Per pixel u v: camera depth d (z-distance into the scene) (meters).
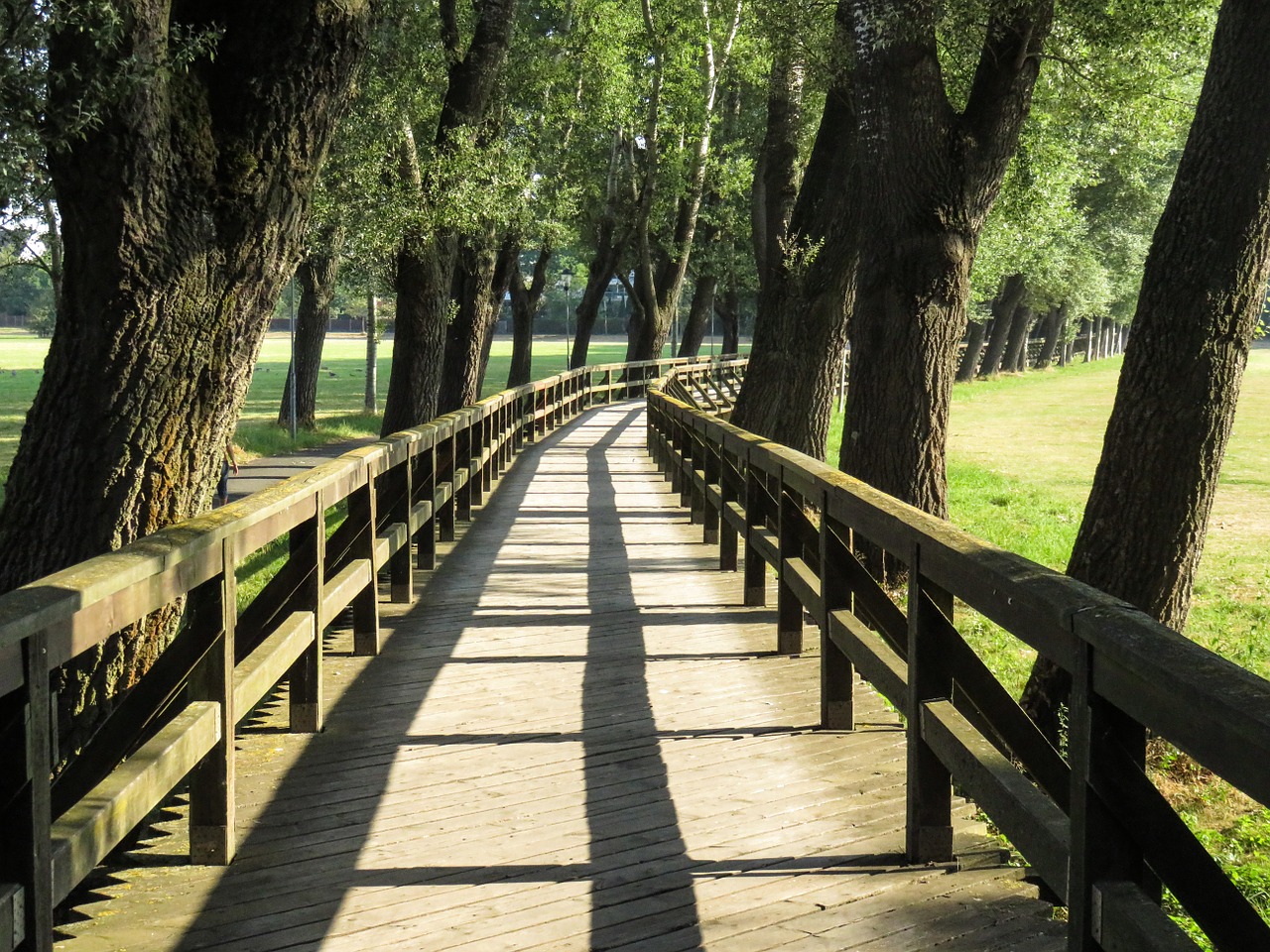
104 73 5.29
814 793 4.70
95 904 3.75
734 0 25.98
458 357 22.64
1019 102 10.05
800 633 6.91
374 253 16.45
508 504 13.95
